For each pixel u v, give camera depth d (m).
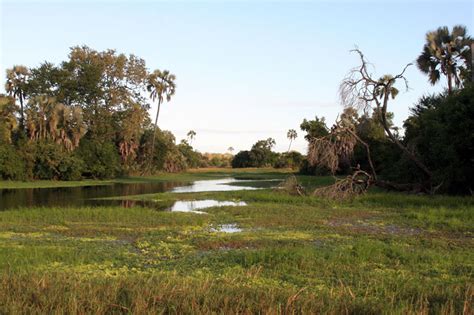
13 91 60.12
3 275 8.53
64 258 11.73
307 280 9.62
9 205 27.41
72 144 59.12
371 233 16.36
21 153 53.16
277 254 11.48
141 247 13.81
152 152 74.94
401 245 14.09
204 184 52.53
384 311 6.67
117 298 7.29
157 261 11.88
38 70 61.88
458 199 25.14
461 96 26.89
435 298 7.80
